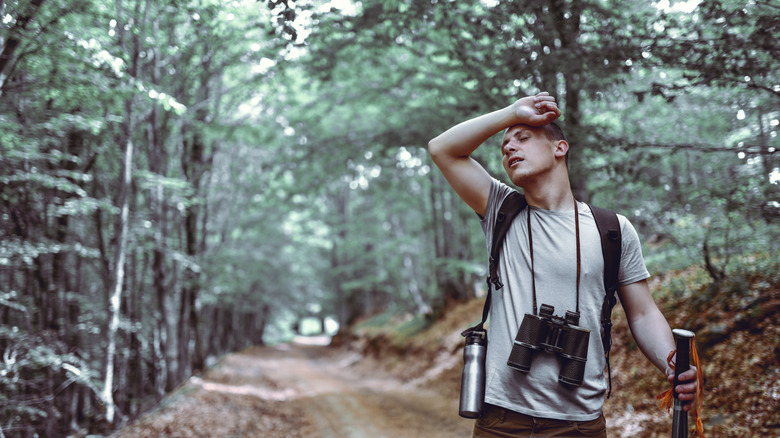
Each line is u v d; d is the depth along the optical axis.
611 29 6.04
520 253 1.82
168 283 15.57
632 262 1.82
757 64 5.21
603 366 1.77
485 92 7.23
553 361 1.71
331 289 42.94
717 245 7.30
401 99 12.26
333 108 14.48
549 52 6.46
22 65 6.66
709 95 7.25
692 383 1.61
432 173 17.17
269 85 13.73
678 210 7.20
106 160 11.68
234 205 23.23
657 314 1.82
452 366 14.60
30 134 7.79
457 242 19.69
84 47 6.32
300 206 18.70
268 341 60.44
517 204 1.89
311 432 10.25
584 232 1.77
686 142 7.16
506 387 1.75
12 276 9.60
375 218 31.39
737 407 5.71
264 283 34.47
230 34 11.05
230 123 15.84
